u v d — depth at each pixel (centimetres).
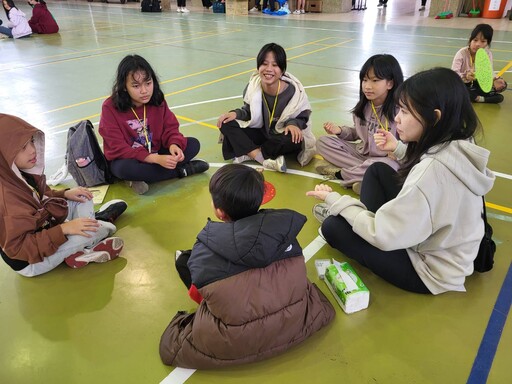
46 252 183
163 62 639
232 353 144
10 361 156
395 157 237
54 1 1767
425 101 140
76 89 502
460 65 436
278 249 136
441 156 147
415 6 1409
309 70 577
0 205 171
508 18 1020
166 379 147
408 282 180
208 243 138
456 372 147
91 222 193
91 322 172
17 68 613
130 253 214
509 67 568
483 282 189
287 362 153
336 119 392
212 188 143
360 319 171
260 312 139
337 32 909
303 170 301
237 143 296
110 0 1659
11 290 191
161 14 1295
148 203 260
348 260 206
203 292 138
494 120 384
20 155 173
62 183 289
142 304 181
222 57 670
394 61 239
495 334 162
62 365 153
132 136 271
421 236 156
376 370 149
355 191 261
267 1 1286
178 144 279
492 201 252
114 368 152
